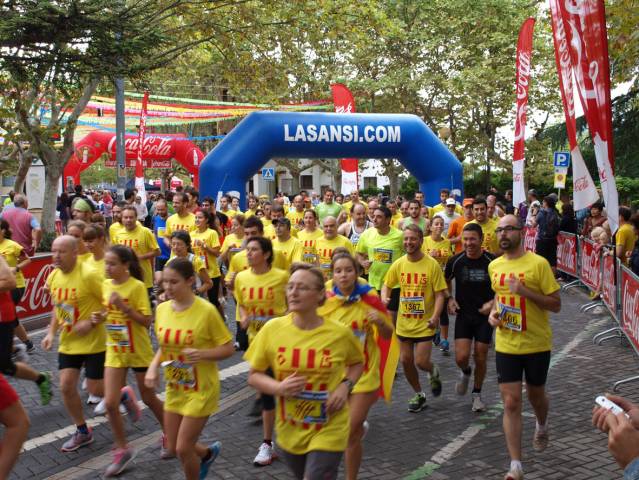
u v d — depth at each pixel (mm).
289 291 3898
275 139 15977
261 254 6434
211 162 15797
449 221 13266
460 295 6922
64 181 26188
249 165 15938
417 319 6898
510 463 5391
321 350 3898
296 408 3934
